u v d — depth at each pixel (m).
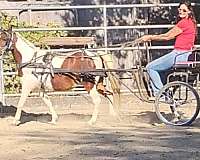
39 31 14.70
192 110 12.73
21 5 17.11
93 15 17.77
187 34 11.41
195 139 10.21
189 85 11.32
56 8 14.31
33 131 11.32
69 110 14.00
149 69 11.45
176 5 13.94
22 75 11.98
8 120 12.69
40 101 14.34
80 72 11.70
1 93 14.20
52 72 11.81
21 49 11.93
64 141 10.22
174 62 11.42
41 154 9.26
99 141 10.15
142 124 11.92
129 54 16.95
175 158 8.80
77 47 15.21
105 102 14.30
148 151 9.29
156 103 11.45
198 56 13.45
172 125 11.58
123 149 9.46
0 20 15.16
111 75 11.88
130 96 14.48
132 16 18.03
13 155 9.26
